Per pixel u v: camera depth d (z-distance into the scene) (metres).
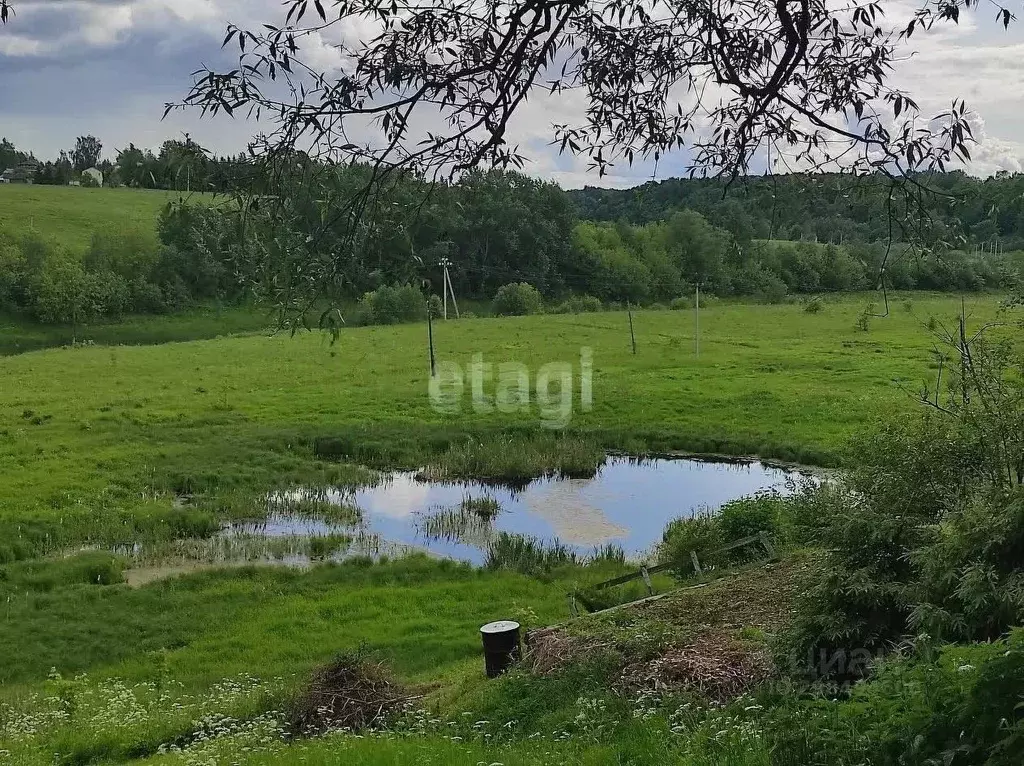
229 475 28.77
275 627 17.39
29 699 13.98
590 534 23.75
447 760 8.52
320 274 4.84
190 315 83.75
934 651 6.63
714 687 10.07
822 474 28.53
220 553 22.31
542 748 8.66
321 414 37.88
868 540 9.22
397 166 4.93
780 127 5.29
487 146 5.02
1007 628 7.44
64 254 90.38
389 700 12.20
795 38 4.94
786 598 12.97
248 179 4.78
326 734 11.23
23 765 11.16
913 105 5.02
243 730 11.66
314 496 27.48
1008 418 9.31
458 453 31.48
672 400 39.62
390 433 34.25
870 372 44.50
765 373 45.94
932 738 5.46
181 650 16.41
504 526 24.56
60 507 24.84
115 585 19.69
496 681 11.94
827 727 6.35
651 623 12.39
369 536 23.72
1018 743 4.87
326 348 55.00
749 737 7.30
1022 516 7.66
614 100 5.57
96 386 44.53
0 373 49.03
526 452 31.41
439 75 4.93
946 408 10.55
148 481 27.75
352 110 4.80
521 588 19.25
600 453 31.92
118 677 15.16
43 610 18.14
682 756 7.42
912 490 9.62
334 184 4.88
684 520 22.53
